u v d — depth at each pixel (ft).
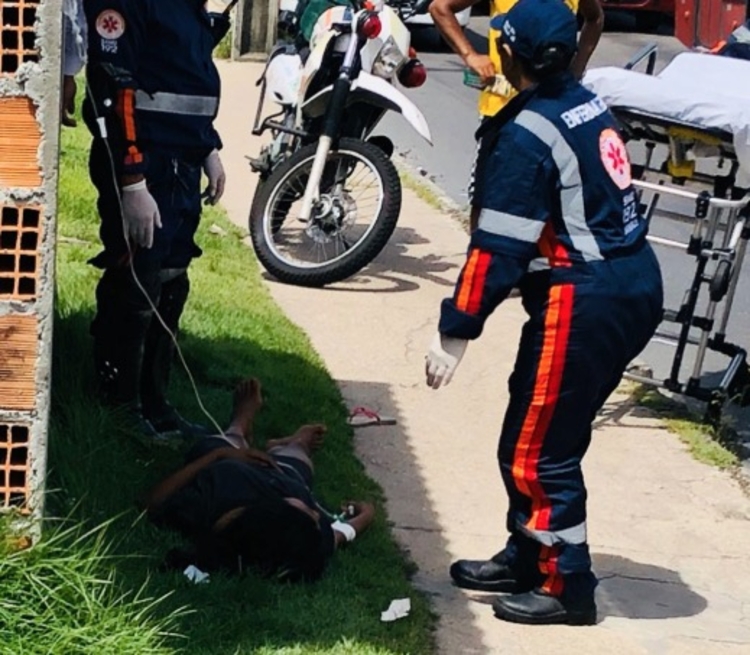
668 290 33.91
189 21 18.74
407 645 16.07
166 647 14.49
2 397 14.33
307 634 15.74
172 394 21.67
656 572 19.49
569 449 17.21
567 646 17.07
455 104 53.83
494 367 26.78
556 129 16.43
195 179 19.38
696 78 25.23
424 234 35.81
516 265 16.42
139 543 16.71
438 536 19.63
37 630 13.99
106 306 19.22
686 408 25.89
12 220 14.03
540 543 17.30
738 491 22.50
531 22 16.57
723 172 39.50
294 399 22.71
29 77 13.75
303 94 30.55
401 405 24.41
